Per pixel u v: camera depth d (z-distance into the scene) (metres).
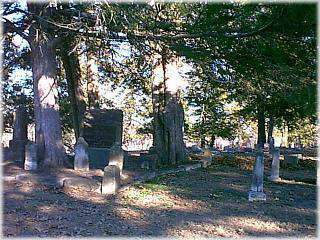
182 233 8.13
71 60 21.95
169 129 20.62
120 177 13.14
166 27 13.49
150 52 17.27
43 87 16.67
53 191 11.78
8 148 19.06
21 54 21.03
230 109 37.09
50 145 16.47
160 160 20.39
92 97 25.97
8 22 15.85
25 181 13.00
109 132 18.31
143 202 10.97
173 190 13.02
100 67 23.39
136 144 50.03
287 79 11.55
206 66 14.31
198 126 38.50
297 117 18.44
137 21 13.30
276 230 8.68
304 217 9.95
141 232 8.09
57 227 8.20
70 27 14.55
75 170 15.65
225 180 15.89
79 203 10.45
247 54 12.24
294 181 16.38
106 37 14.59
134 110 43.38
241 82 14.12
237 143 50.84
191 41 13.60
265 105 17.72
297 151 32.41
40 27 15.99
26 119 19.81
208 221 9.21
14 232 7.75
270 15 11.09
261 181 11.99
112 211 9.75
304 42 11.11
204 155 22.05
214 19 11.98
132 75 23.88
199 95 33.59
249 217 9.77
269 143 32.91
